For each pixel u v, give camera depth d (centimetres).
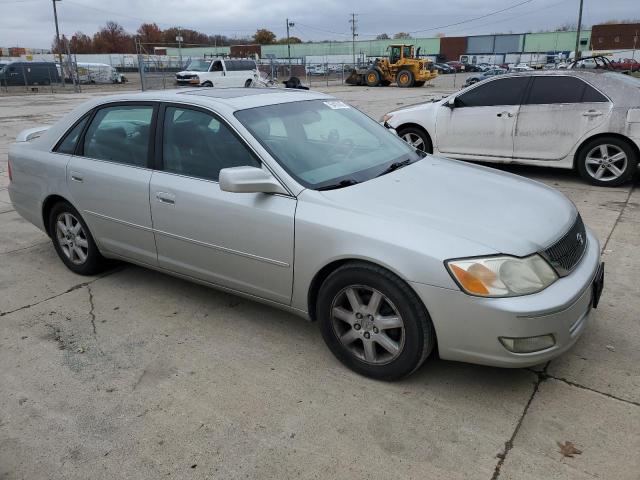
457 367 316
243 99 377
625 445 252
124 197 392
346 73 5278
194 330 367
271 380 309
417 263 270
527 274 265
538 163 752
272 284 332
